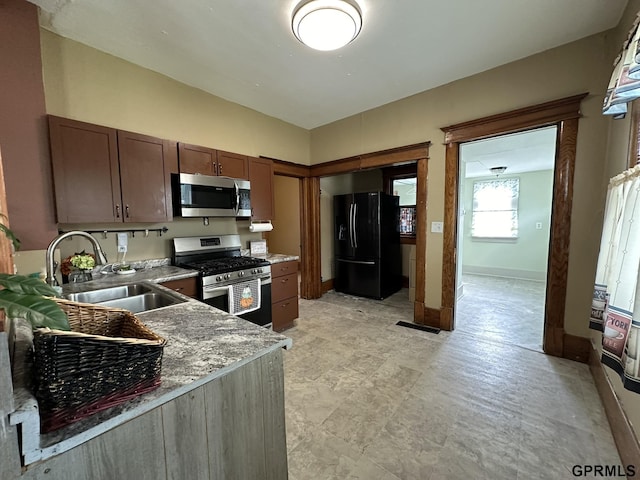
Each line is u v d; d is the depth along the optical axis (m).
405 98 3.30
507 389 2.03
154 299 1.86
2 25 1.71
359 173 5.44
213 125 3.14
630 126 1.72
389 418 1.76
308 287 4.44
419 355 2.55
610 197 1.62
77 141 2.04
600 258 1.66
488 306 3.94
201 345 1.01
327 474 1.38
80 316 0.95
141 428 0.71
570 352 2.42
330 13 1.77
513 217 5.98
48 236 1.94
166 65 2.54
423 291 3.28
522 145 3.86
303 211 4.42
